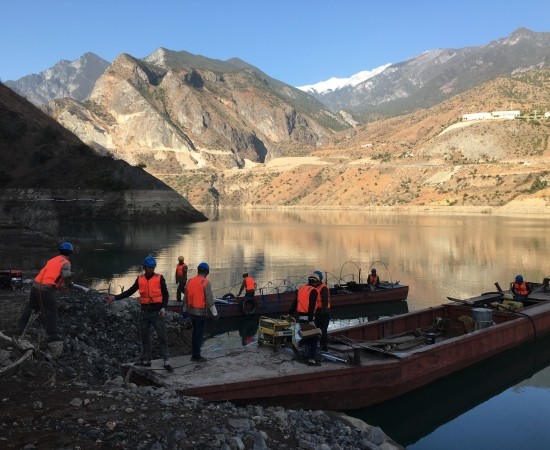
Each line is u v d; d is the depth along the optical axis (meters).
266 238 69.12
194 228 88.75
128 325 15.92
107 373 10.90
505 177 180.12
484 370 14.76
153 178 108.38
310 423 8.89
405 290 26.89
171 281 32.38
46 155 98.94
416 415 12.44
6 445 5.88
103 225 87.75
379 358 12.24
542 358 17.28
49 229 57.50
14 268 28.98
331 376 10.77
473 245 58.66
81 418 6.80
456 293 29.52
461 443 10.63
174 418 7.31
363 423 9.69
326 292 11.61
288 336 12.11
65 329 13.89
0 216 57.81
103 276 33.41
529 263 43.06
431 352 12.82
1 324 12.52
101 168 101.56
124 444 6.23
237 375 10.18
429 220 119.44
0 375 7.98
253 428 7.66
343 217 143.62
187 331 17.56
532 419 11.96
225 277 35.53
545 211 140.62
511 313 17.23
